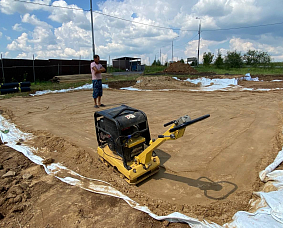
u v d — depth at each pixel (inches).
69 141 215.2
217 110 325.4
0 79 652.1
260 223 98.7
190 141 211.9
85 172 158.1
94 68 338.0
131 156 149.9
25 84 542.6
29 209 118.5
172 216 108.3
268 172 147.3
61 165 168.9
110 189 135.8
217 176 152.7
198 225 103.4
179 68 1206.9
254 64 1542.8
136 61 1648.6
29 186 140.1
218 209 116.7
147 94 481.4
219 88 558.3
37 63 741.9
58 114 319.6
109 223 106.7
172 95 462.6
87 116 306.8
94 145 206.7
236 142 207.5
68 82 721.6
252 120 272.1
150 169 144.5
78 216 111.5
